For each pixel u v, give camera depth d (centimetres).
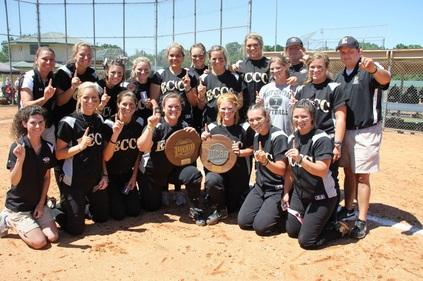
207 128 550
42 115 450
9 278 385
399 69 1716
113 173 547
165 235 489
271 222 484
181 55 596
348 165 506
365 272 400
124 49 2433
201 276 394
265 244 464
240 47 1792
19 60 4569
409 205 607
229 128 538
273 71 554
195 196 530
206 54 642
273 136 495
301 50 595
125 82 577
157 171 543
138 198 559
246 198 523
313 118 457
